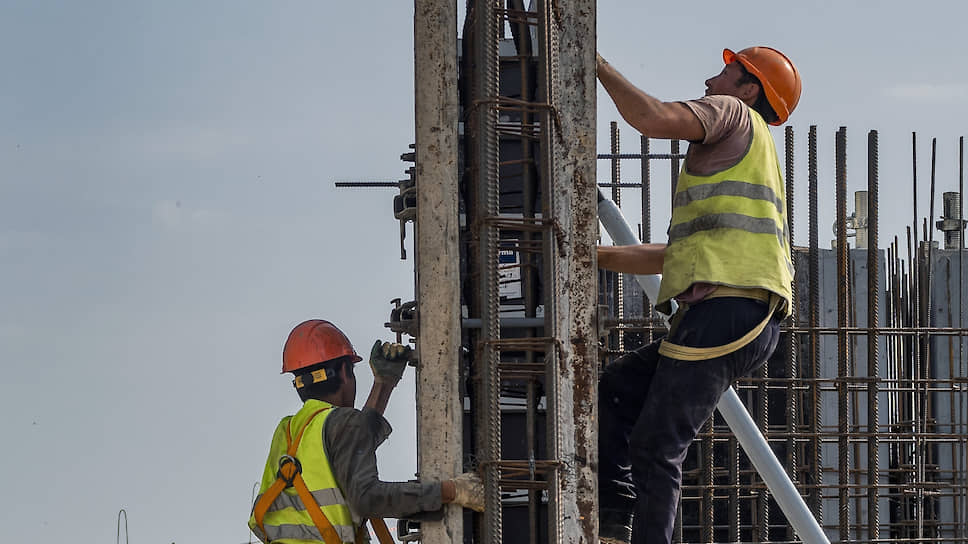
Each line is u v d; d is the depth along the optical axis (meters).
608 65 7.71
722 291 7.97
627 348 20.03
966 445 22.78
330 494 8.35
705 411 7.99
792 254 19.66
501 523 7.83
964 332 21.02
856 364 23.41
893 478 22.98
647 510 7.85
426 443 7.35
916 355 21.77
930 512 22.78
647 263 9.21
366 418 8.43
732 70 8.99
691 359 7.93
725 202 8.06
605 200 9.81
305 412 8.72
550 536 7.17
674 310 9.16
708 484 18.89
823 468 22.47
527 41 7.94
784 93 8.93
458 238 7.36
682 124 7.86
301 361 9.15
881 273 24.02
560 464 7.20
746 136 8.18
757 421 19.33
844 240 19.91
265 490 8.66
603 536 8.73
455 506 7.43
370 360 8.74
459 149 8.52
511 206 8.30
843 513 19.62
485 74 7.24
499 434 7.22
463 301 8.23
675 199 8.39
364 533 8.67
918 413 21.56
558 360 7.26
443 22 7.41
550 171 7.29
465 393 8.17
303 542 8.45
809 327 19.77
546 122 7.30
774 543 19.45
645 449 7.96
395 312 9.05
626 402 8.91
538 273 8.22
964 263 24.28
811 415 19.59
